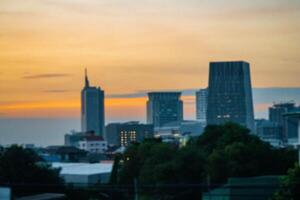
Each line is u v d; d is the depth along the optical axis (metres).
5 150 127.19
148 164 132.75
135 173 146.00
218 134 148.25
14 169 121.94
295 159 127.38
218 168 120.25
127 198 130.38
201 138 149.88
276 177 94.19
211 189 100.94
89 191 126.38
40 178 124.25
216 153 121.62
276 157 126.50
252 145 125.12
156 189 125.56
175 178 127.06
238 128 141.50
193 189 121.88
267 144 138.62
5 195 58.94
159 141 161.12
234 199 95.00
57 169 142.25
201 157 129.12
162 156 132.00
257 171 122.19
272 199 65.38
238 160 122.06
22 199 111.00
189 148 131.12
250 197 93.38
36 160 132.50
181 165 127.12
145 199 128.00
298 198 61.41
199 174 127.50
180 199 123.25
